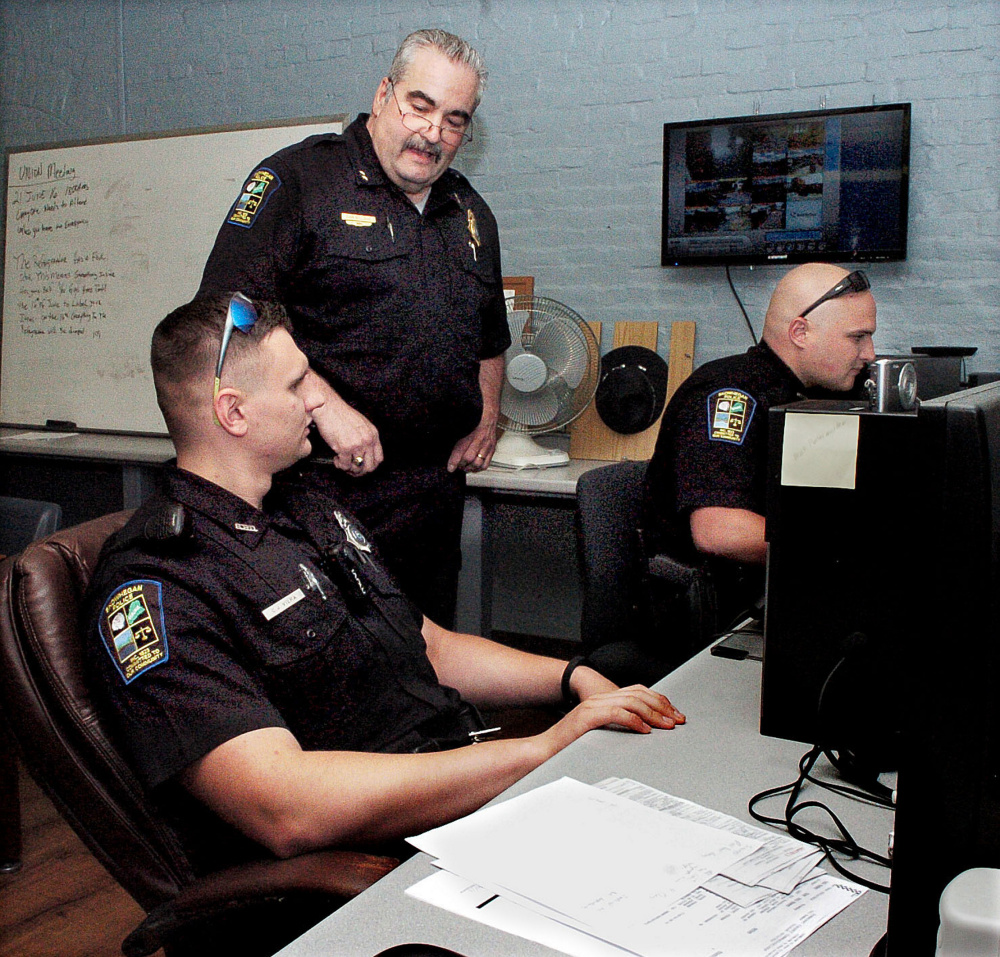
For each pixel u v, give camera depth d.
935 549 0.62
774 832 0.90
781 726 1.12
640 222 3.47
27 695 1.10
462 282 2.27
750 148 3.18
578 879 0.81
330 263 2.10
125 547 1.18
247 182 2.10
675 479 1.97
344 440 1.99
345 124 3.56
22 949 1.93
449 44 2.05
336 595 1.31
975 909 0.52
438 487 2.31
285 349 1.29
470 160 3.72
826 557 1.05
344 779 1.06
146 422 3.95
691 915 0.76
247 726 1.07
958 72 2.98
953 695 0.62
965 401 0.63
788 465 1.06
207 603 1.17
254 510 1.29
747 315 3.34
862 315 1.99
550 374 2.98
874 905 0.79
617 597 2.04
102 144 4.01
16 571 1.15
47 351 4.17
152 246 3.91
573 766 1.05
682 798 0.97
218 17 4.09
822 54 3.14
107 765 1.08
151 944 0.97
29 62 4.56
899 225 3.02
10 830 2.21
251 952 1.06
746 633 1.56
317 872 0.98
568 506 2.94
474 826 0.90
